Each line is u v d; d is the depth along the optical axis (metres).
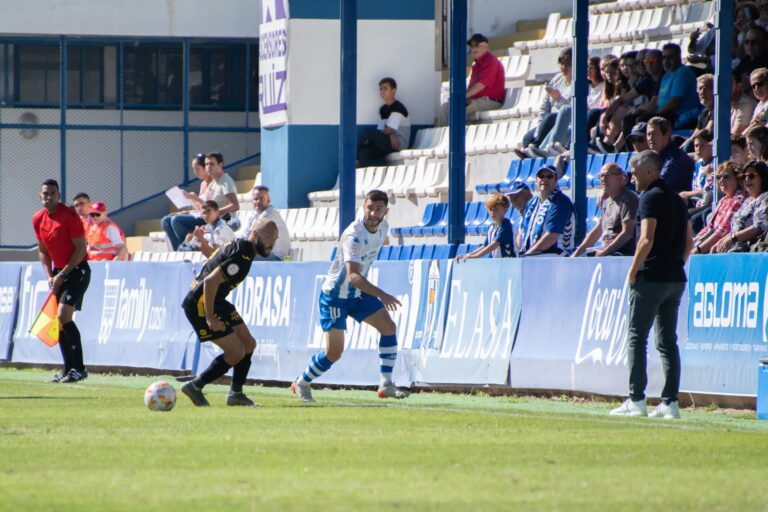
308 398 33.47
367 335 39.28
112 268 49.06
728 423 26.75
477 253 39.31
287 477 18.48
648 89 50.38
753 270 29.08
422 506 15.97
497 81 65.19
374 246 32.09
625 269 32.00
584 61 42.41
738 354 29.30
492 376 35.41
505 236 39.41
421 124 68.31
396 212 61.91
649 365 31.27
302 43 67.25
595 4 73.75
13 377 45.69
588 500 16.44
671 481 18.12
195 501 16.33
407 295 38.72
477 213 54.75
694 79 49.22
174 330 45.59
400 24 67.94
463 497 16.67
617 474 18.81
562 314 33.84
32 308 52.06
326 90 67.50
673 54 49.06
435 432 24.69
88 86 78.25
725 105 36.34
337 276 32.53
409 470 19.23
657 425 26.12
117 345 48.09
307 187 67.56
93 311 49.78
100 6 76.25
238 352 31.30
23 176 78.06
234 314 31.45
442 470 19.23
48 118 78.06
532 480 18.20
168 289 46.16
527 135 56.03
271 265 42.59
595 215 48.47
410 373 37.94
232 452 21.38
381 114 67.50
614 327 32.12
